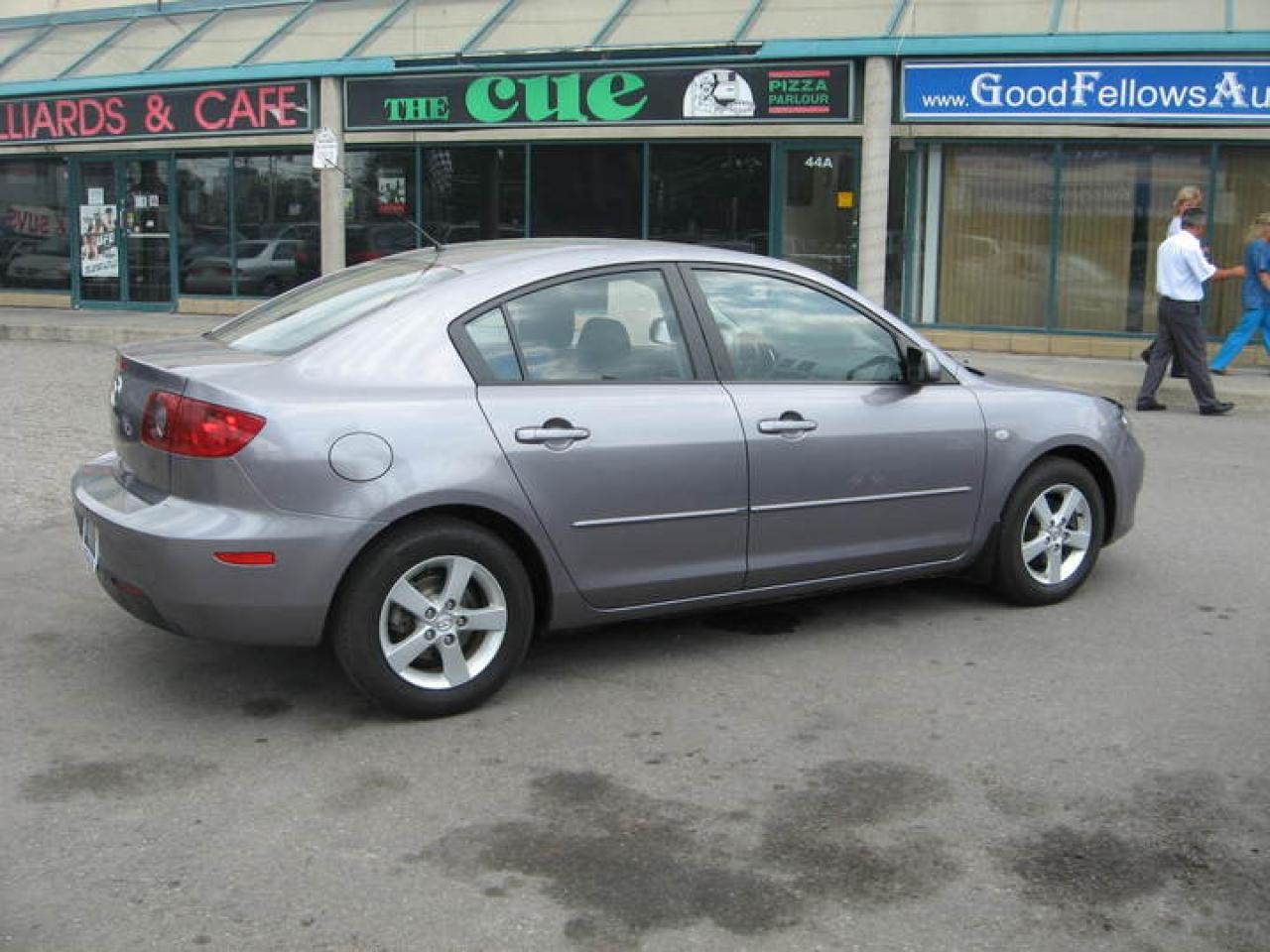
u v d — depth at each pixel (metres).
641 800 4.03
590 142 17.17
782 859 3.66
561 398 4.72
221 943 3.22
